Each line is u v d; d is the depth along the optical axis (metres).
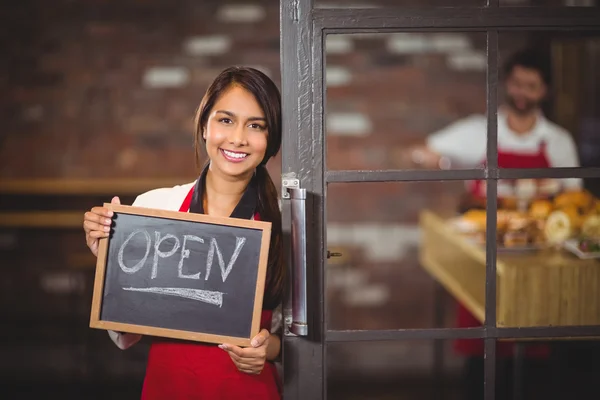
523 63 3.68
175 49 4.90
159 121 4.92
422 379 4.28
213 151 1.81
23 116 4.88
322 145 1.84
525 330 1.93
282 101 1.83
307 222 1.85
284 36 1.82
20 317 4.80
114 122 4.91
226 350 1.78
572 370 3.81
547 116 4.31
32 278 4.80
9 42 4.84
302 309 1.79
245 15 4.89
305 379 1.88
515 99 3.70
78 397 4.00
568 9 1.84
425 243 4.29
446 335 1.91
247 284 1.80
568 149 3.76
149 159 4.93
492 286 1.91
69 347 4.66
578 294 2.37
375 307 4.89
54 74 4.88
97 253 1.87
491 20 1.84
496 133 1.87
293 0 1.81
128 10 4.87
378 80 4.84
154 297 1.81
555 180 3.24
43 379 4.28
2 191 4.65
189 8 4.88
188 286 1.81
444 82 4.83
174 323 1.80
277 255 1.91
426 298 4.89
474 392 3.60
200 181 1.89
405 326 4.88
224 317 1.80
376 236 4.90
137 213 1.81
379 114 4.86
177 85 4.92
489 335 1.92
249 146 1.80
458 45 4.81
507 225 2.89
